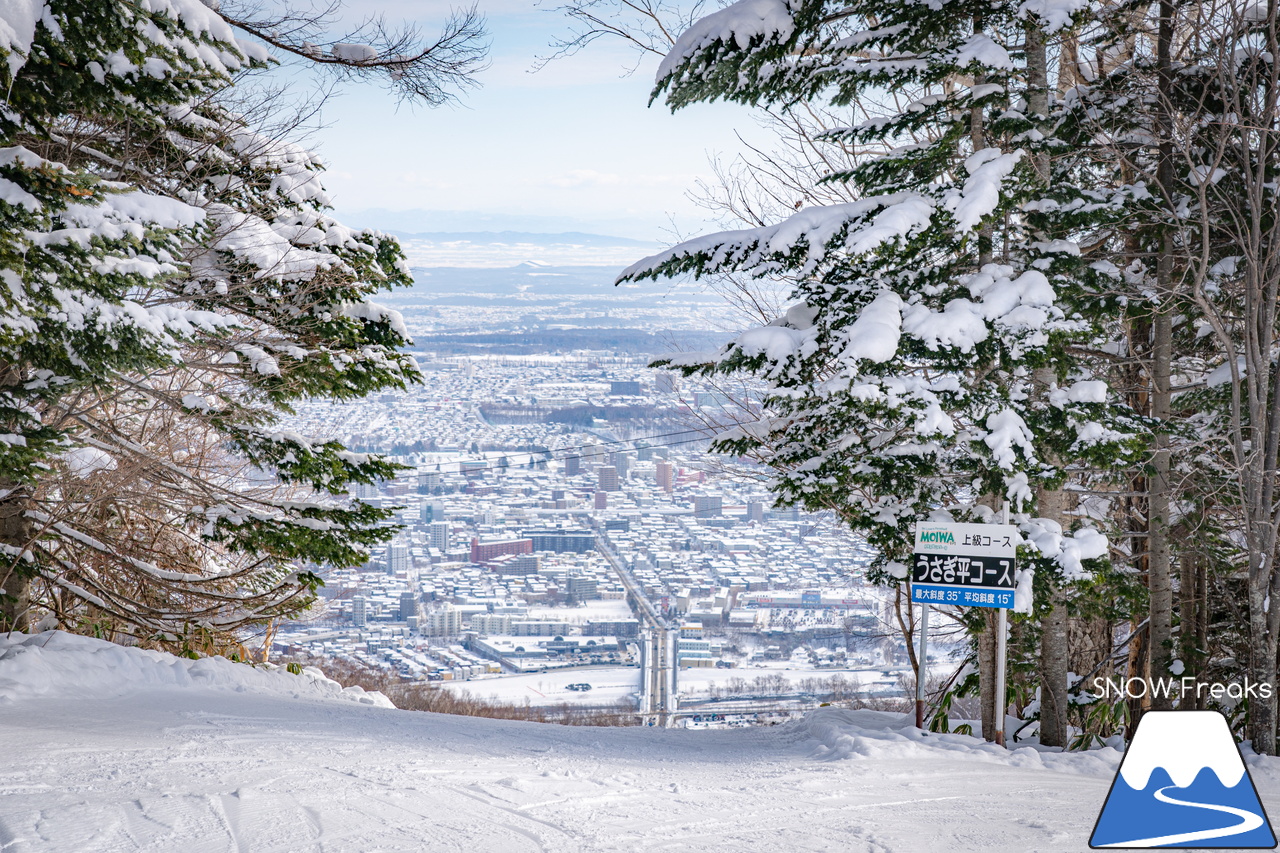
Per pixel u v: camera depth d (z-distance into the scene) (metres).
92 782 5.98
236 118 13.20
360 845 5.00
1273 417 10.32
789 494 11.55
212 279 12.28
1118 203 10.54
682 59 11.47
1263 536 10.34
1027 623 11.41
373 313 14.26
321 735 8.73
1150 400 14.09
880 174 12.02
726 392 17.17
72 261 8.44
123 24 7.96
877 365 10.43
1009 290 10.21
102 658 10.70
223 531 13.21
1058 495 11.65
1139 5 11.04
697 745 11.45
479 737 10.03
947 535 9.92
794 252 11.27
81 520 14.23
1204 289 11.19
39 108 8.80
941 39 11.44
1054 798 7.12
